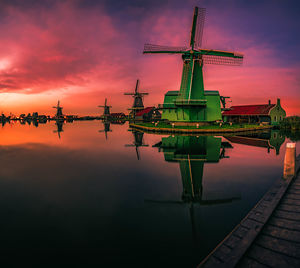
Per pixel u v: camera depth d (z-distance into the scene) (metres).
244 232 3.85
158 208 6.21
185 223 5.26
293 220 4.21
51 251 4.17
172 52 31.61
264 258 3.18
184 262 3.77
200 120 36.31
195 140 22.44
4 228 5.15
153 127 35.03
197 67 33.41
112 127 53.47
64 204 6.67
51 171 11.04
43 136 30.61
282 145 18.36
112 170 11.08
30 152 17.19
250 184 8.17
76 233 4.87
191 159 13.28
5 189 8.24
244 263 3.12
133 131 38.00
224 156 13.97
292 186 6.07
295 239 3.58
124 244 4.39
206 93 38.72
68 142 23.48
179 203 6.55
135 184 8.65
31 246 4.36
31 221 5.52
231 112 48.62
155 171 10.66
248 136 25.98
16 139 26.84
